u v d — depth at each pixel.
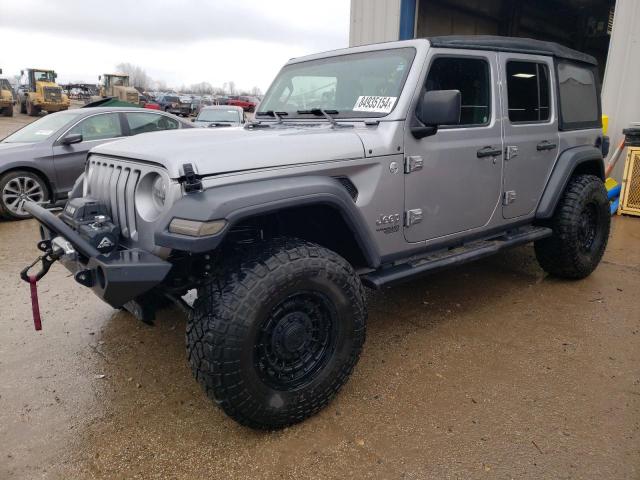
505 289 4.37
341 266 2.52
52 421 2.57
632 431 2.48
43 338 3.47
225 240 2.63
